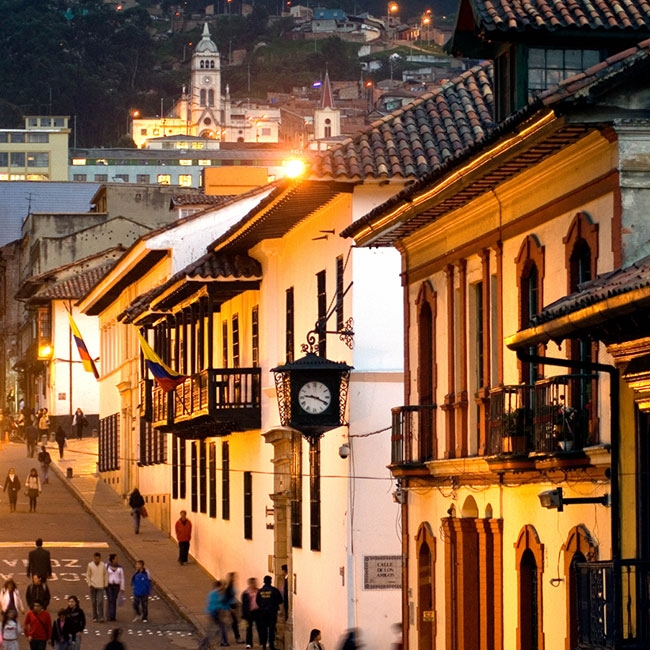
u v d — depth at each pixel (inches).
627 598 1205.1
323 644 2247.8
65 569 3196.4
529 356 1290.6
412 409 1856.5
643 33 1534.2
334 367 2098.9
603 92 1278.3
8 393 7465.6
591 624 1227.9
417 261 1919.3
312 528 2327.8
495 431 1528.1
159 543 3499.0
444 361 1814.7
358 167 2050.9
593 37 1535.4
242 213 3430.1
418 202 1710.1
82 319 5644.7
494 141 1424.7
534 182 1510.8
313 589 2317.9
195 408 2805.1
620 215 1305.4
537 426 1418.6
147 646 2506.2
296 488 2439.7
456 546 1748.3
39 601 2516.0
